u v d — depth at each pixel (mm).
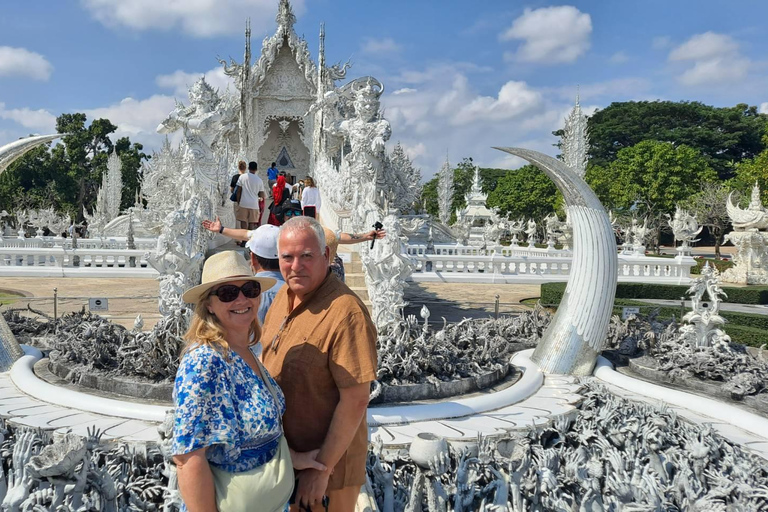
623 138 76688
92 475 4207
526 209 67812
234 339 2906
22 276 21359
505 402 7211
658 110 75312
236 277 2787
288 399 3178
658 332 9938
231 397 2713
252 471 2766
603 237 8664
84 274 21531
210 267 2916
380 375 7086
